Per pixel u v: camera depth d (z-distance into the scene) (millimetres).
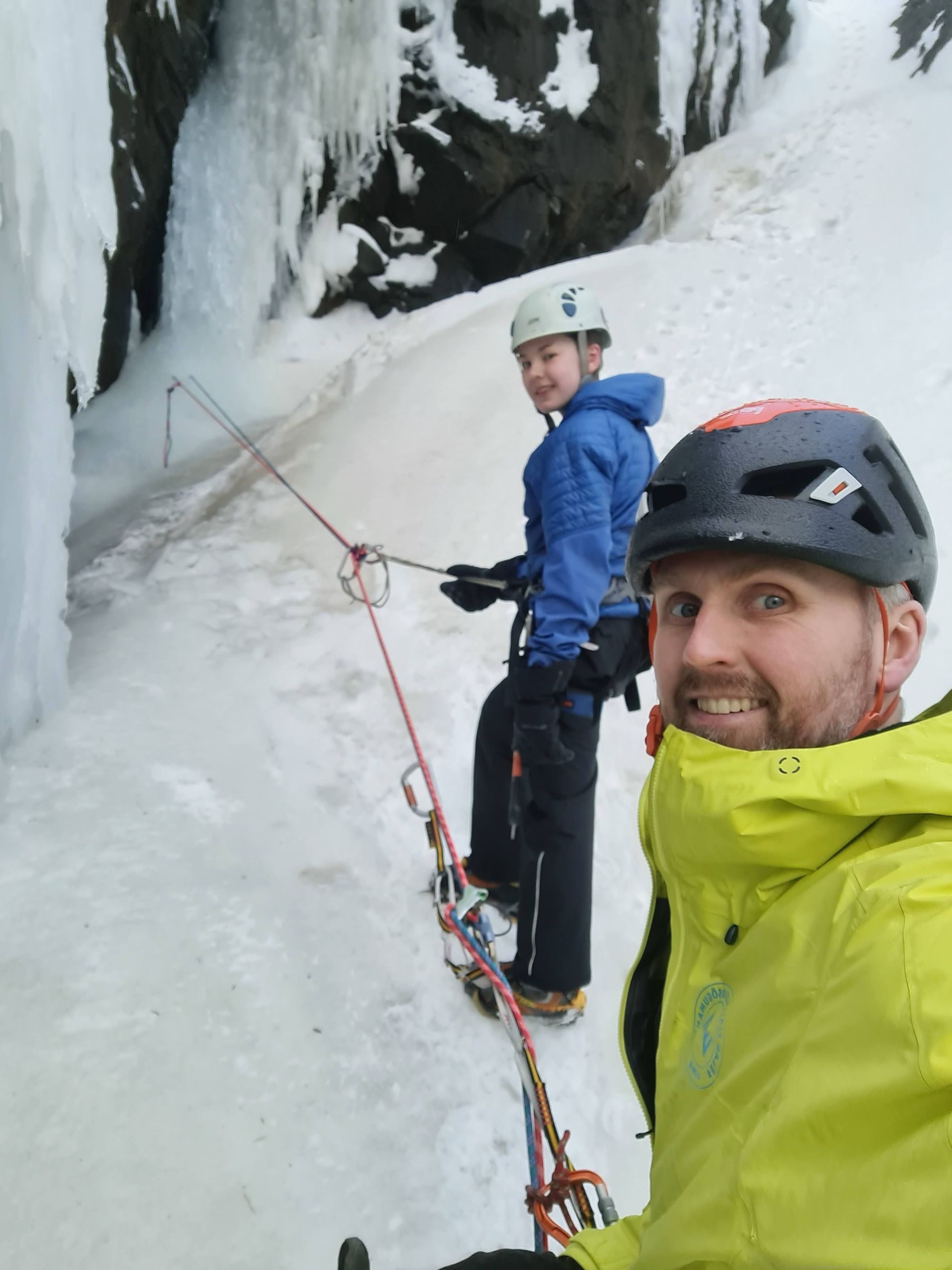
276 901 2338
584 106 7363
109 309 6598
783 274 5898
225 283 7066
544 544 2104
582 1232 1004
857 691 788
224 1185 1638
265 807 2688
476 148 7156
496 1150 1873
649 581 939
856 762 676
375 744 3117
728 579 796
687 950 822
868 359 4891
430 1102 1938
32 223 2113
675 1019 816
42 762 2568
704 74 8211
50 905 2084
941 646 3225
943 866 584
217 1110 1764
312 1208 1656
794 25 8977
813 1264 513
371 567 4113
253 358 7188
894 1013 519
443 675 3486
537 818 2029
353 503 4570
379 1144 1818
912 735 675
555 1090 2033
